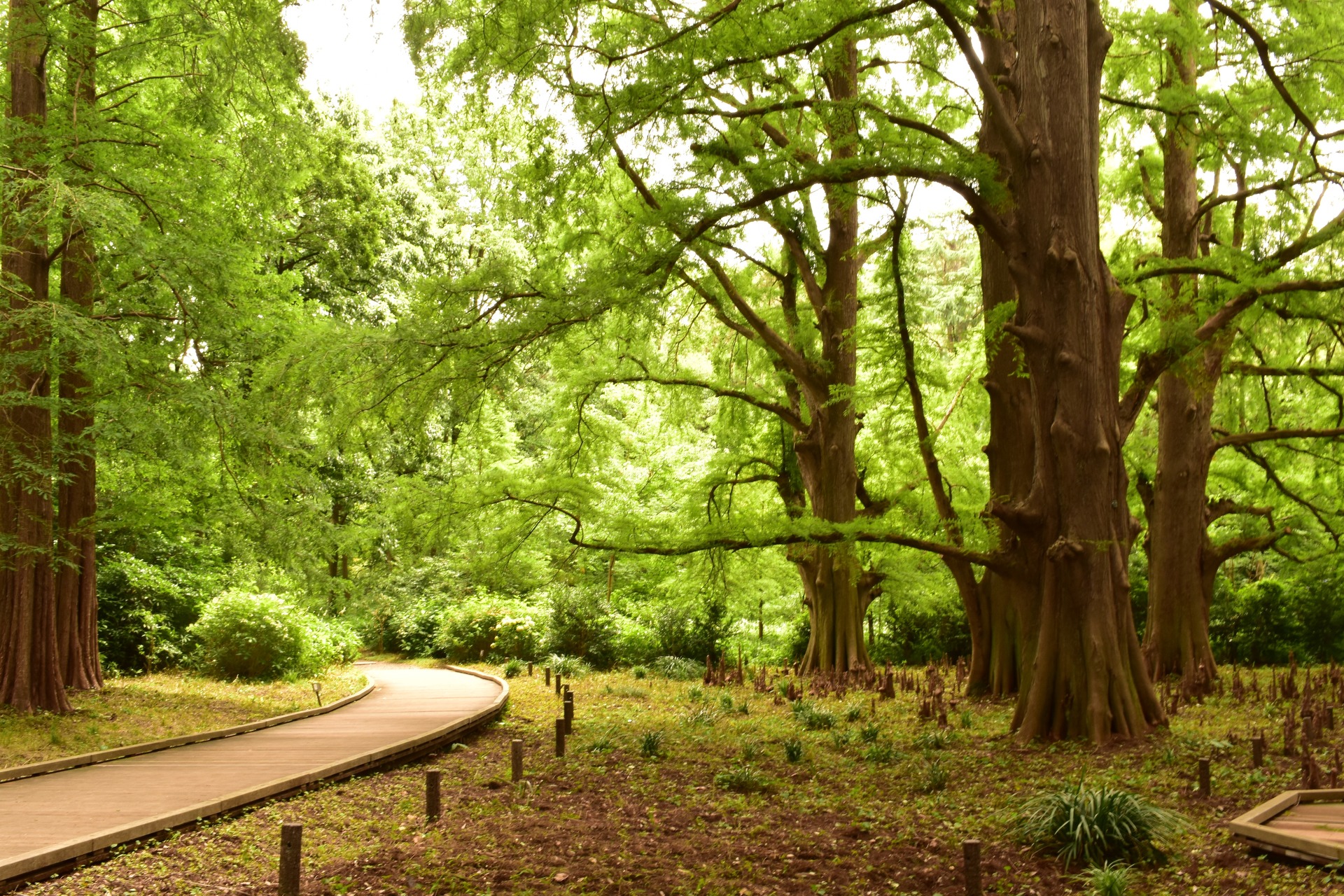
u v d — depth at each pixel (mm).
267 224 18656
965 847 6121
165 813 7723
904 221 14391
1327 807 7723
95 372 13484
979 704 16594
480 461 25359
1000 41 16078
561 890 6488
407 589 31188
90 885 6242
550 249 18812
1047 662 12188
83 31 14055
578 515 17344
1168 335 13094
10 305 12867
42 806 8000
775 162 12117
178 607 20875
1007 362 16047
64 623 15508
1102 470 12266
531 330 12992
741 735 13180
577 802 9016
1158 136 18281
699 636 25391
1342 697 15188
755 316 19891
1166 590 19094
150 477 16516
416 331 14047
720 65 12180
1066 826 7160
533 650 25203
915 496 20141
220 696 16484
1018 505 12969
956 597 24078
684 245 11844
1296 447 21156
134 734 12625
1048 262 12273
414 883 6531
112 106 16250
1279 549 20984
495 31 13531
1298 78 16375
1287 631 23297
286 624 19859
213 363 16203
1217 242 17703
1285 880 6180
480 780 10016
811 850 7504
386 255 29781
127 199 14883
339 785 9547
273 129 17297
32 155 13648
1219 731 12289
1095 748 11344
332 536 16906
